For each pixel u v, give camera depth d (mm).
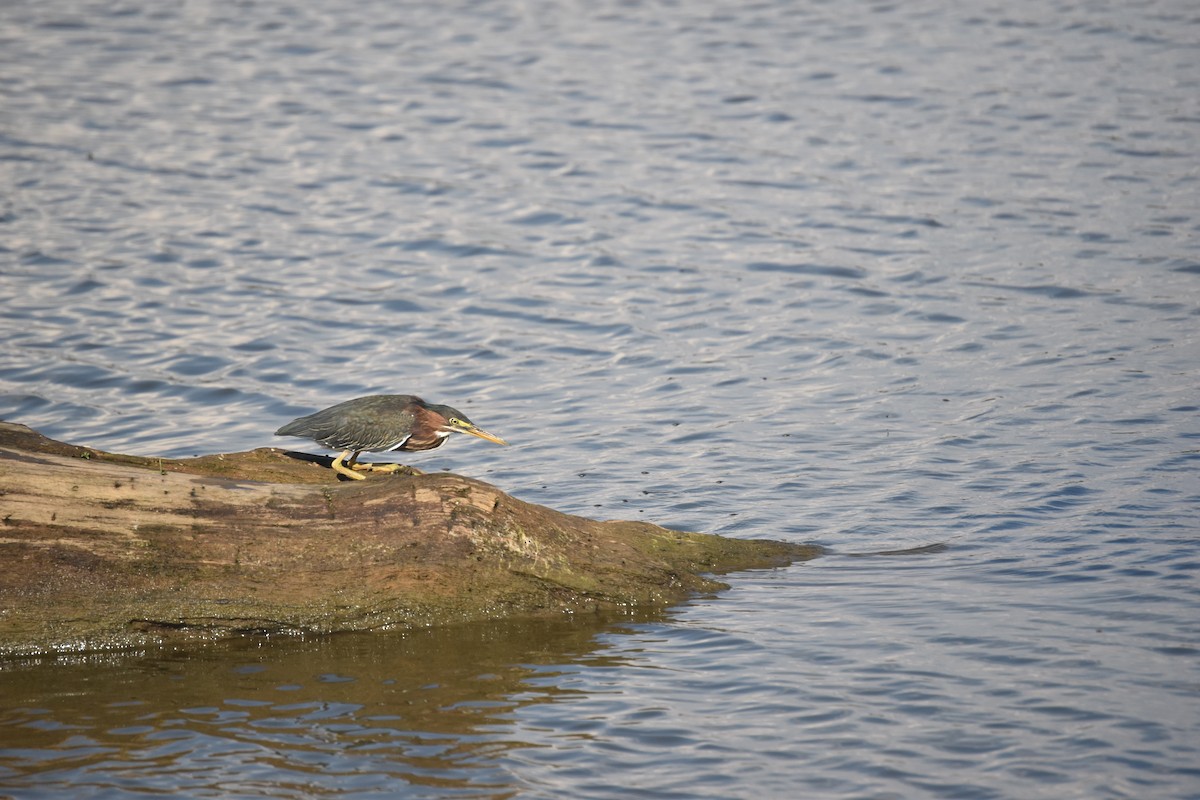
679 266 22922
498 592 11273
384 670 10320
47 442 11406
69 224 24469
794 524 13414
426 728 9336
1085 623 10656
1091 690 9508
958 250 23062
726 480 14711
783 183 26938
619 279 22406
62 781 8586
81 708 9695
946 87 32812
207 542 10820
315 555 10984
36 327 19844
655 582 11734
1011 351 18609
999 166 27312
